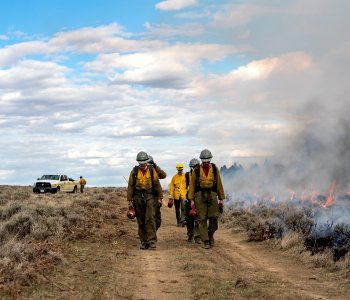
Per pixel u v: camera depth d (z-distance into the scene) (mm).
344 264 10391
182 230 18609
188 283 8930
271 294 7988
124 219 21391
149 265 10867
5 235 13484
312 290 8578
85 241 13766
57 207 19078
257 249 13531
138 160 13625
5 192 40969
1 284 7836
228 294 7930
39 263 9578
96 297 7582
